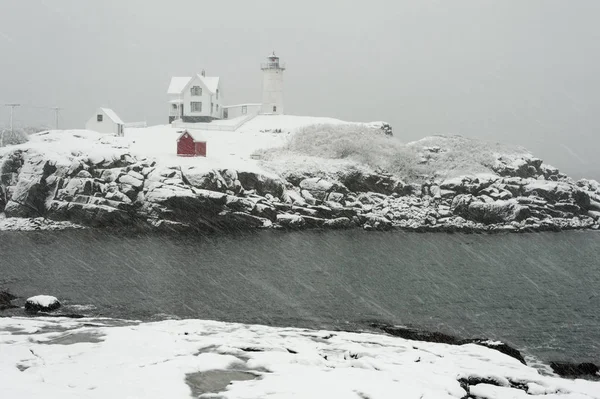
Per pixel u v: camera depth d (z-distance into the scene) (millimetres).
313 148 94688
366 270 51938
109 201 70875
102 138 90750
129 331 16578
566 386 13797
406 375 13062
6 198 73250
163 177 74250
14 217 71125
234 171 77688
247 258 55031
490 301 41938
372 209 81438
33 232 66500
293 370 13008
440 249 64812
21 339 15570
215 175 75500
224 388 11703
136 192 72250
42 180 72688
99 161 74750
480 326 35312
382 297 41906
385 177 87688
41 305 33719
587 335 33750
